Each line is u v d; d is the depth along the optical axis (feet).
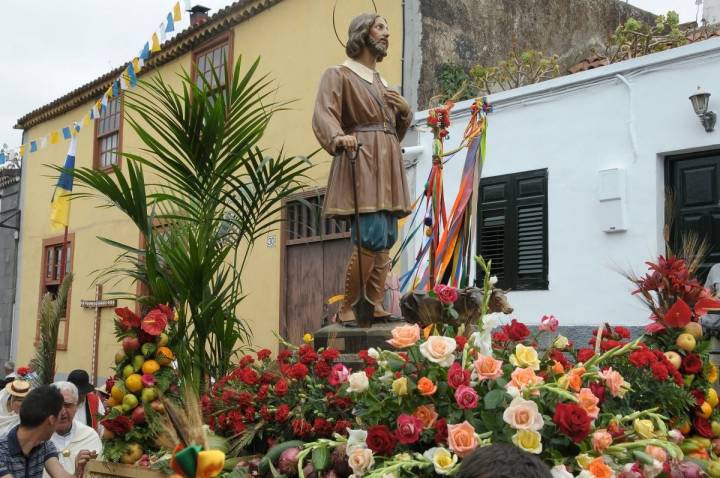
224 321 15.92
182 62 44.62
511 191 28.68
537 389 8.91
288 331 36.27
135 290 46.03
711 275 22.77
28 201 60.49
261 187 17.65
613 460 8.93
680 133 24.73
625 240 25.71
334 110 14.26
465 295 12.50
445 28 33.24
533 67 32.35
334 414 10.89
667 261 13.61
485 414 8.91
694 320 13.33
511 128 28.86
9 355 60.64
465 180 17.84
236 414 11.50
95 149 52.03
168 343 13.70
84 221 53.21
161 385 12.71
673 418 11.61
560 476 8.34
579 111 27.09
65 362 53.11
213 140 16.03
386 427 9.04
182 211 18.49
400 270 29.71
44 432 13.98
